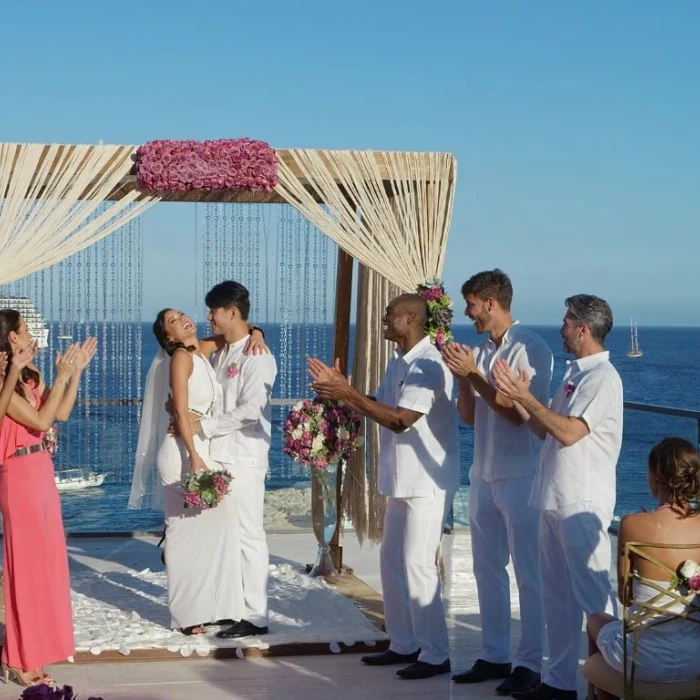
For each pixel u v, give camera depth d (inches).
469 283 169.8
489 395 159.8
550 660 155.1
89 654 176.9
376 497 224.8
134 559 253.4
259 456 193.8
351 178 201.2
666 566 123.3
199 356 191.9
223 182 193.3
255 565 190.1
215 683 166.4
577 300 151.5
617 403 148.3
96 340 170.4
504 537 170.4
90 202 191.9
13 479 162.9
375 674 172.2
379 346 223.5
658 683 123.3
